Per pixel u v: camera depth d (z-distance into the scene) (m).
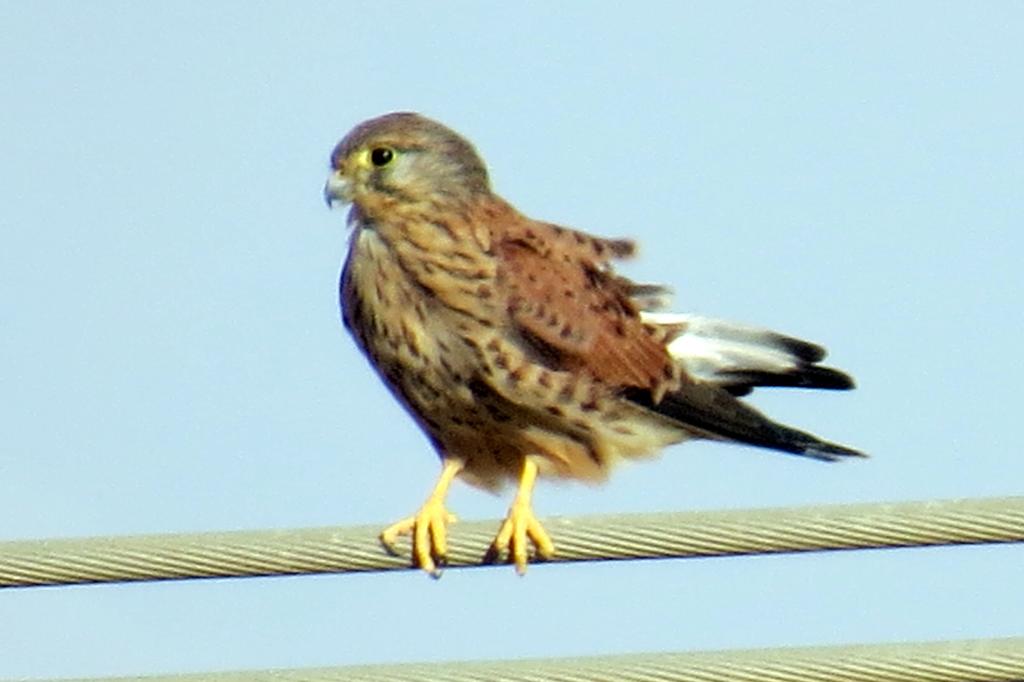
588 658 9.98
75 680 10.20
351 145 14.06
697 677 9.96
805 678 9.96
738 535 10.45
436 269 13.76
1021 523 10.10
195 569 10.53
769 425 13.62
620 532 10.82
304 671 10.15
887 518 10.23
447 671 10.06
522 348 13.73
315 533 10.66
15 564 10.38
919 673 9.91
